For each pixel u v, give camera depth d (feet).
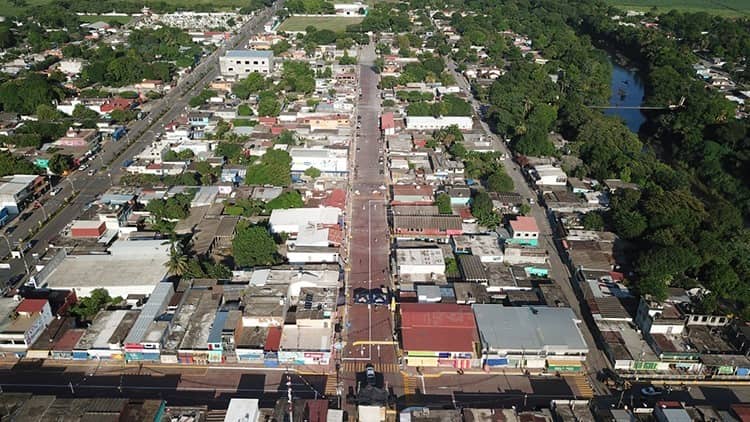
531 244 568.00
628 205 615.98
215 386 400.47
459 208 638.53
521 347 415.85
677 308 458.91
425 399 394.11
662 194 606.14
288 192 638.94
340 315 474.08
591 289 499.10
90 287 475.31
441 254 533.55
